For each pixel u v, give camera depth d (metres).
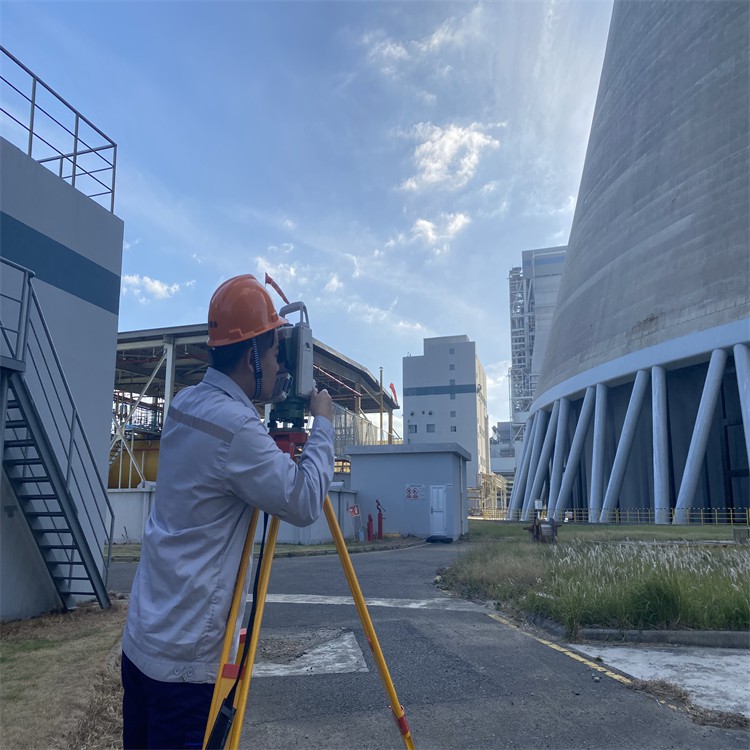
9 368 7.00
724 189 36.50
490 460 117.00
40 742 3.77
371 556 17.28
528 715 4.42
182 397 1.96
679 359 35.81
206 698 1.71
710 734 4.06
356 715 4.43
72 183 10.15
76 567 9.06
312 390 2.12
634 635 6.68
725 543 16.89
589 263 48.94
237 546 1.83
